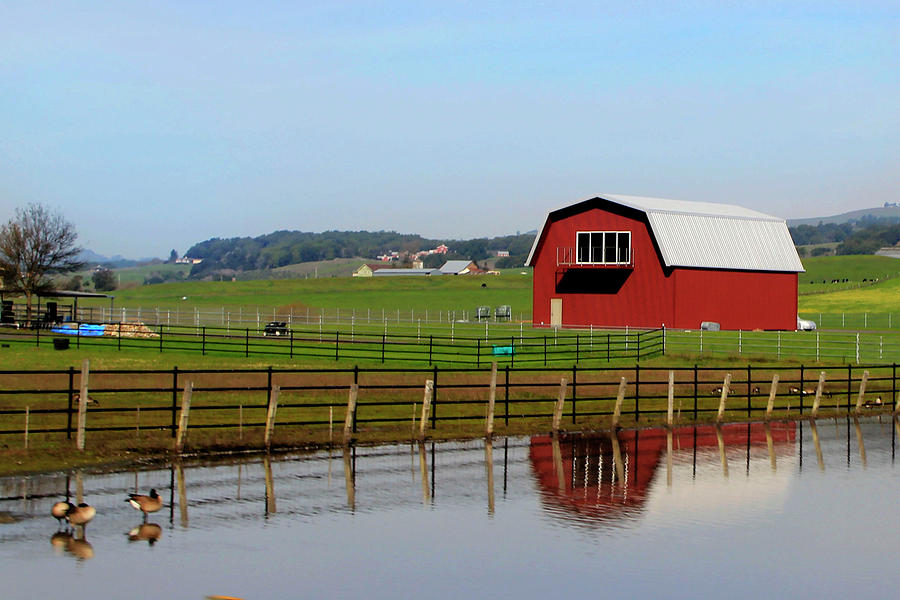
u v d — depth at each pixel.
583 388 44.94
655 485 27.03
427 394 32.91
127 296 167.75
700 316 80.31
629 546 20.94
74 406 34.44
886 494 26.66
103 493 23.64
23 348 58.22
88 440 28.78
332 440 31.66
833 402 46.38
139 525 21.19
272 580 18.02
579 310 82.50
